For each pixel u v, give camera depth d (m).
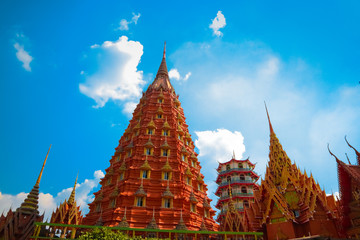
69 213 48.09
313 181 44.12
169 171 51.84
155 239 29.73
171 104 68.88
